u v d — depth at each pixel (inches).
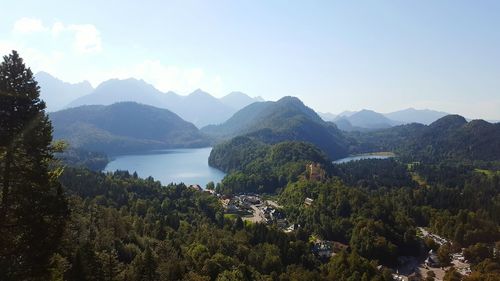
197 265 4549.7
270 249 5787.4
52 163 1724.9
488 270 5787.4
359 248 6742.1
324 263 6215.6
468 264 6550.2
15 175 1492.4
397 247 6978.4
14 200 1493.6
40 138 1536.7
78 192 7696.9
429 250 7313.0
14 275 1421.0
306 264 5930.1
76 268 2341.3
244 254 5536.4
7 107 1514.5
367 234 6993.1
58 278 1744.6
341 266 5472.4
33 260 1476.4
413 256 7190.0
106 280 2886.3
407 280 5920.3
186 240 5861.2
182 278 3786.9
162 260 4079.7
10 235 1461.6
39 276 1504.7
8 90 1512.1
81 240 3565.5
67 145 1685.5
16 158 1496.1
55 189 1653.5
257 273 4891.7
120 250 4357.8
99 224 5078.7
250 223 7426.2
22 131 1497.3
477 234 7559.1
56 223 1549.0
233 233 6766.7
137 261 3678.6
